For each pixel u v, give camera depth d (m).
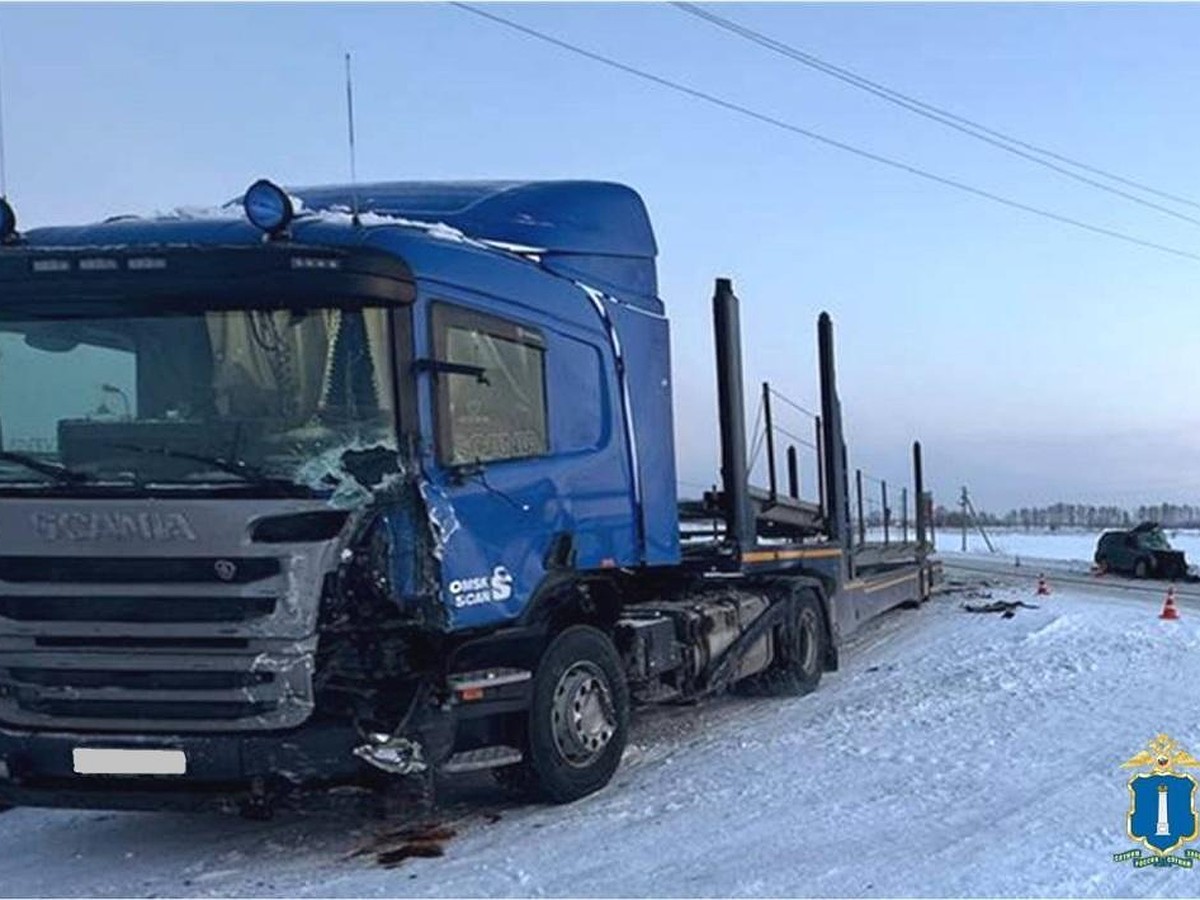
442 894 5.42
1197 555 51.88
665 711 10.15
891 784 7.03
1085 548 57.34
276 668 5.51
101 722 5.72
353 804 6.91
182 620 5.57
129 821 7.12
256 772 5.62
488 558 6.31
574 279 7.65
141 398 5.75
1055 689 10.18
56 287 5.79
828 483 13.05
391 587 5.75
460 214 7.31
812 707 10.11
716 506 10.02
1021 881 5.20
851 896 5.10
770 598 10.70
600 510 7.51
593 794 7.13
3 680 5.80
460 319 6.35
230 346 5.75
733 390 10.08
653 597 9.23
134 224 6.49
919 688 10.70
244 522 5.50
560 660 6.94
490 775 7.52
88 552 5.62
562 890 5.38
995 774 7.16
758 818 6.42
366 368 5.79
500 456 6.57
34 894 5.73
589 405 7.54
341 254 5.68
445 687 6.07
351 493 5.62
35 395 5.81
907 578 18.20
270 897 5.49
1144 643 13.21
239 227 6.30
